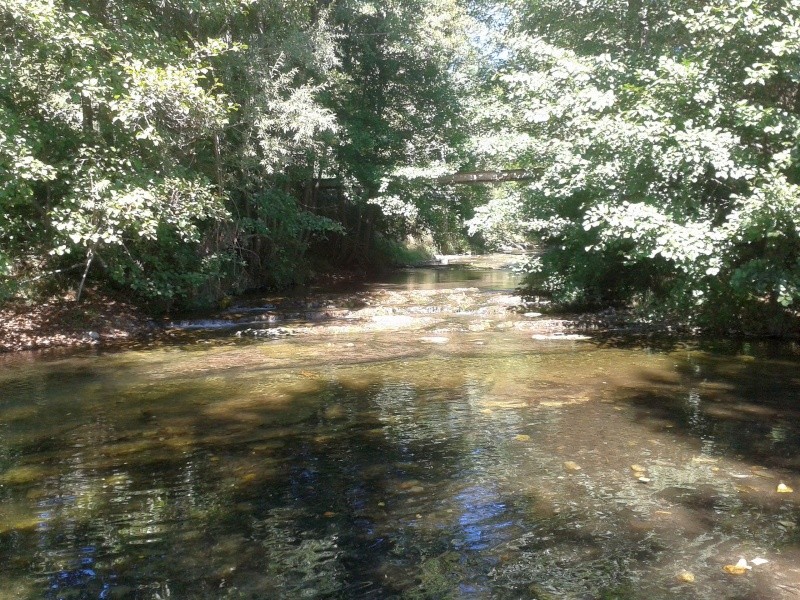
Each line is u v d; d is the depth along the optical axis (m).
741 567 3.23
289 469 4.74
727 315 10.77
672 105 9.52
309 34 16.84
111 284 14.09
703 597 2.98
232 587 3.12
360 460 4.91
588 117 9.98
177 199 11.64
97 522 3.87
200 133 12.91
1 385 7.83
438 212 24.09
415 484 4.42
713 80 9.27
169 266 14.30
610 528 3.71
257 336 11.55
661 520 3.80
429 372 8.09
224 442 5.40
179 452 5.15
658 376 7.66
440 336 11.05
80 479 4.58
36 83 10.72
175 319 13.45
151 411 6.43
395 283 22.11
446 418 6.02
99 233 10.86
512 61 15.87
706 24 9.45
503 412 6.19
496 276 24.94
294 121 15.38
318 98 17.52
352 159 20.88
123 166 11.77
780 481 4.40
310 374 8.09
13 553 3.48
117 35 11.73
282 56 15.80
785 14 8.41
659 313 11.77
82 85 10.12
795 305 10.51
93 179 10.61
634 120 9.46
